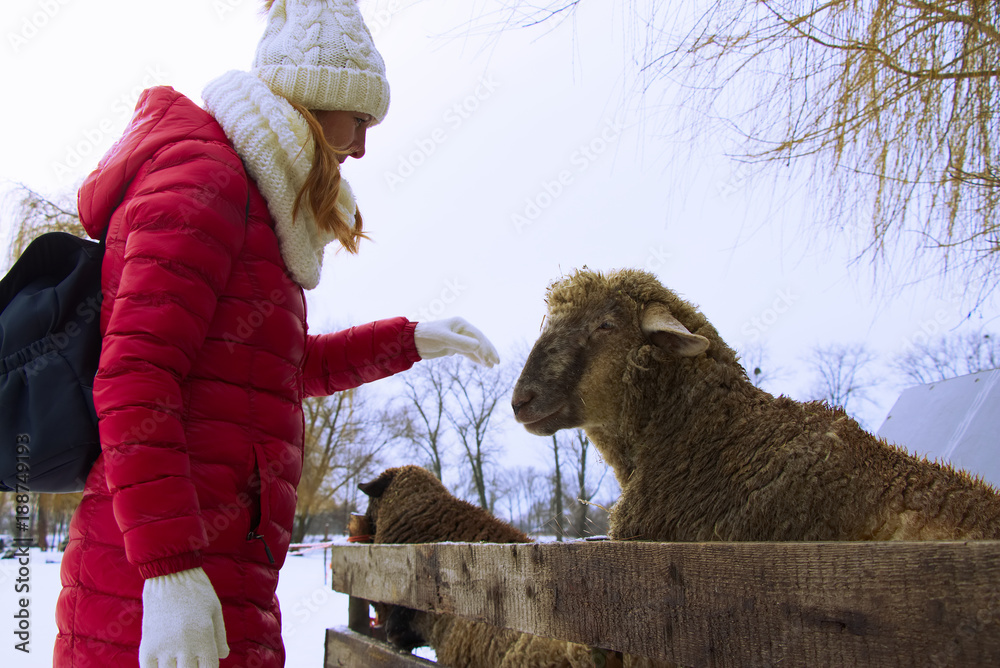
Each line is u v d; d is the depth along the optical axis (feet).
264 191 5.90
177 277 5.00
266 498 5.45
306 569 49.47
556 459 48.78
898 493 6.42
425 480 15.05
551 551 6.35
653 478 7.91
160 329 4.86
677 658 4.90
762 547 4.37
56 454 5.19
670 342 8.10
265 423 5.69
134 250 5.04
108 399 4.72
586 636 5.82
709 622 4.68
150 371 4.77
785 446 7.01
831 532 6.52
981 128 8.91
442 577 8.36
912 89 9.25
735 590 4.52
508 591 6.98
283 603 30.63
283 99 6.34
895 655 3.59
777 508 6.78
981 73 8.71
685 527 7.45
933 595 3.45
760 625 4.33
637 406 8.25
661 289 8.78
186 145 5.48
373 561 10.55
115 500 4.66
